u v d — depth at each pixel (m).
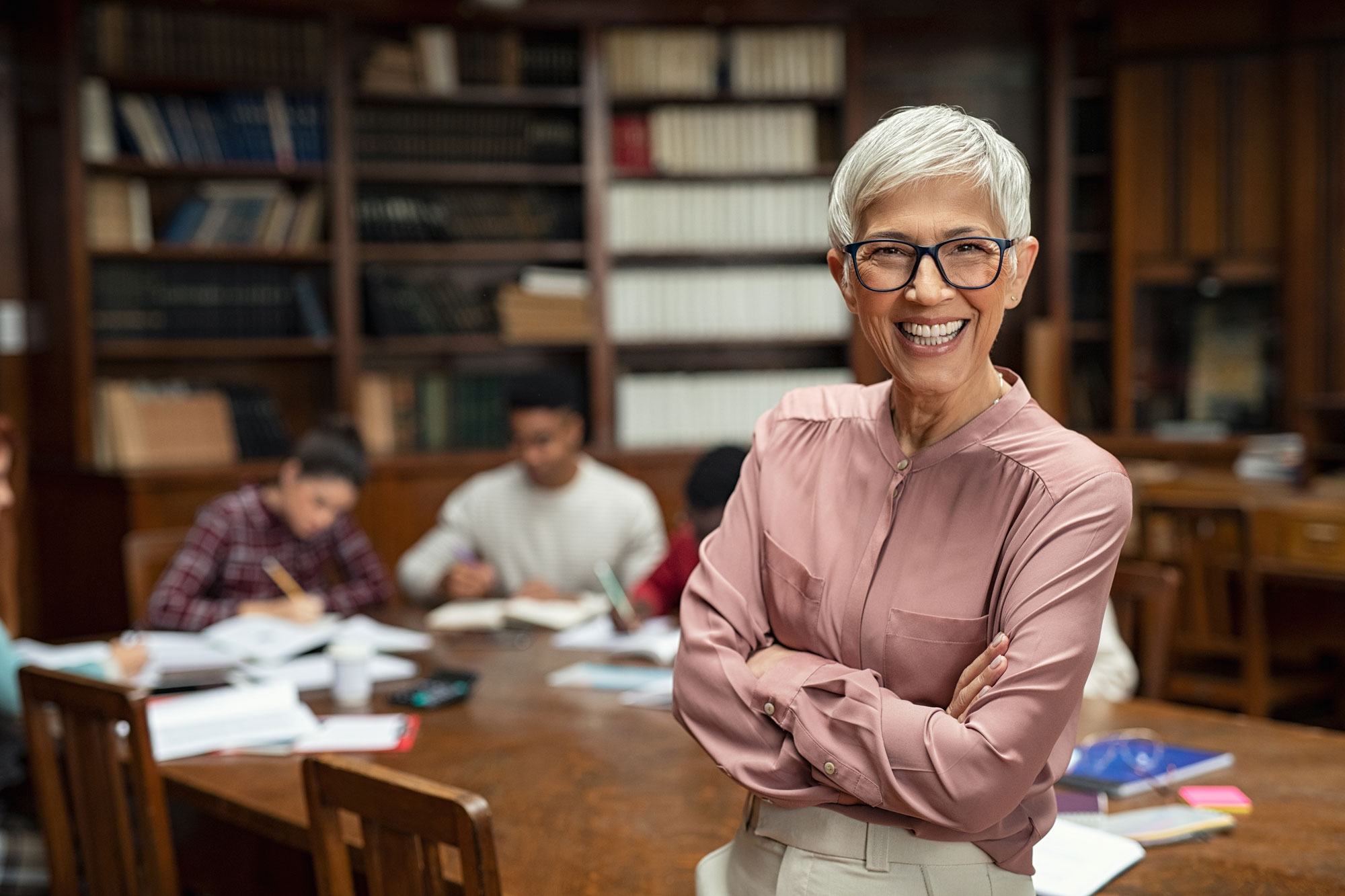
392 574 4.91
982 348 1.07
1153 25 5.44
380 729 2.07
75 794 1.83
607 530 3.54
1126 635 2.46
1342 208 5.24
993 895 1.06
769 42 5.28
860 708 1.05
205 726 2.09
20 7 4.80
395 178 5.08
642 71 5.24
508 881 1.45
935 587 1.08
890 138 1.05
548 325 5.21
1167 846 1.52
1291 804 1.65
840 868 1.07
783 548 1.17
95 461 4.72
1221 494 4.03
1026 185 1.08
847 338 5.37
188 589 3.04
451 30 5.15
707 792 1.75
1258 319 5.50
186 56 4.79
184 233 4.89
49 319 4.83
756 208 5.33
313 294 5.03
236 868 1.88
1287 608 3.96
